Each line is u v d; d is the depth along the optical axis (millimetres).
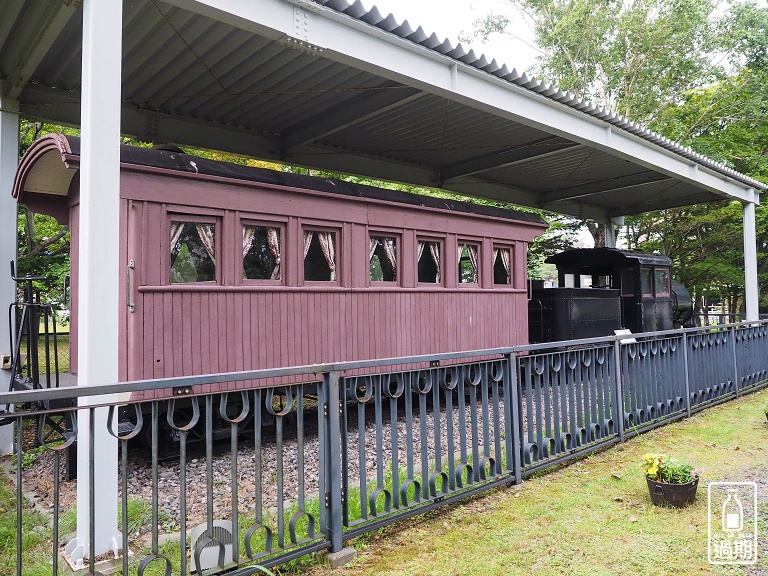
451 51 4977
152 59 5770
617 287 10805
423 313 6609
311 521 2809
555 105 6273
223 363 4840
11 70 5543
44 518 3635
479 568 2760
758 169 13516
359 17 4297
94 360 2967
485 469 3738
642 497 3738
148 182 4418
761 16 14336
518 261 8039
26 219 10805
